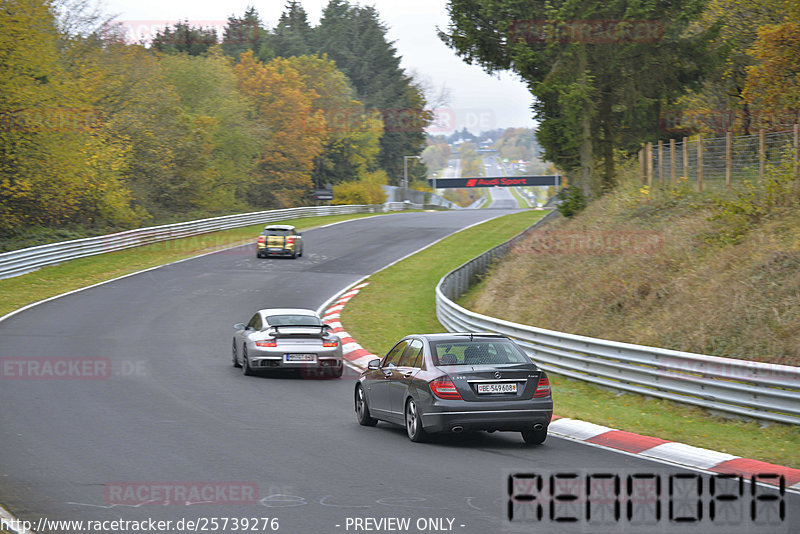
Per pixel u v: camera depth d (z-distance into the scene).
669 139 77.25
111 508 15.17
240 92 180.62
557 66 70.94
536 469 18.84
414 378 22.52
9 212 88.50
